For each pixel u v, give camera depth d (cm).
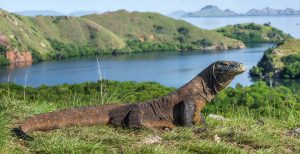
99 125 761
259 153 622
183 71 15312
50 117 734
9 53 18475
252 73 14212
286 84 13025
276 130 783
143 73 14988
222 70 772
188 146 631
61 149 593
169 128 772
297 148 665
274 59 15062
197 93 780
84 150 598
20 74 14575
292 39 17262
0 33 19225
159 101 777
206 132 709
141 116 757
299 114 983
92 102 1087
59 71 15525
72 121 748
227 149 622
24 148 609
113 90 1166
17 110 849
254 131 723
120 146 634
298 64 14612
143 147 611
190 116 766
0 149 576
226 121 851
